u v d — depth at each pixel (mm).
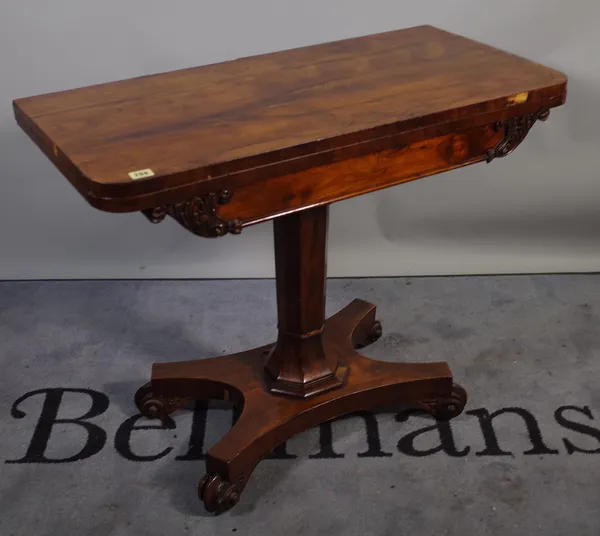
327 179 1840
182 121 1840
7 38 2770
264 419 2199
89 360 2670
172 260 3094
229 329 2816
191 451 2322
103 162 1655
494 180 3014
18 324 2836
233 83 2035
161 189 1619
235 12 2781
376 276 3078
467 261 3086
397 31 2338
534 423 2385
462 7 2797
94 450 2326
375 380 2330
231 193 1709
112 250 3094
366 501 2158
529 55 2857
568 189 3027
